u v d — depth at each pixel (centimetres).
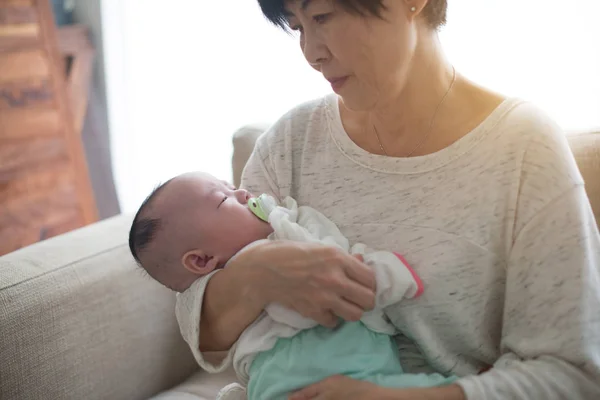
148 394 122
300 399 79
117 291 116
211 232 93
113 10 204
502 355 84
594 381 76
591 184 96
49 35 207
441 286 83
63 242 120
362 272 82
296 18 82
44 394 104
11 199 206
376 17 76
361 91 82
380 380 80
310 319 83
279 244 86
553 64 130
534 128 80
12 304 102
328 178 95
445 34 139
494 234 82
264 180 105
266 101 183
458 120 87
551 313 77
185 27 191
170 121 204
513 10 132
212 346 94
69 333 108
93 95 235
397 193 88
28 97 206
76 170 222
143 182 216
